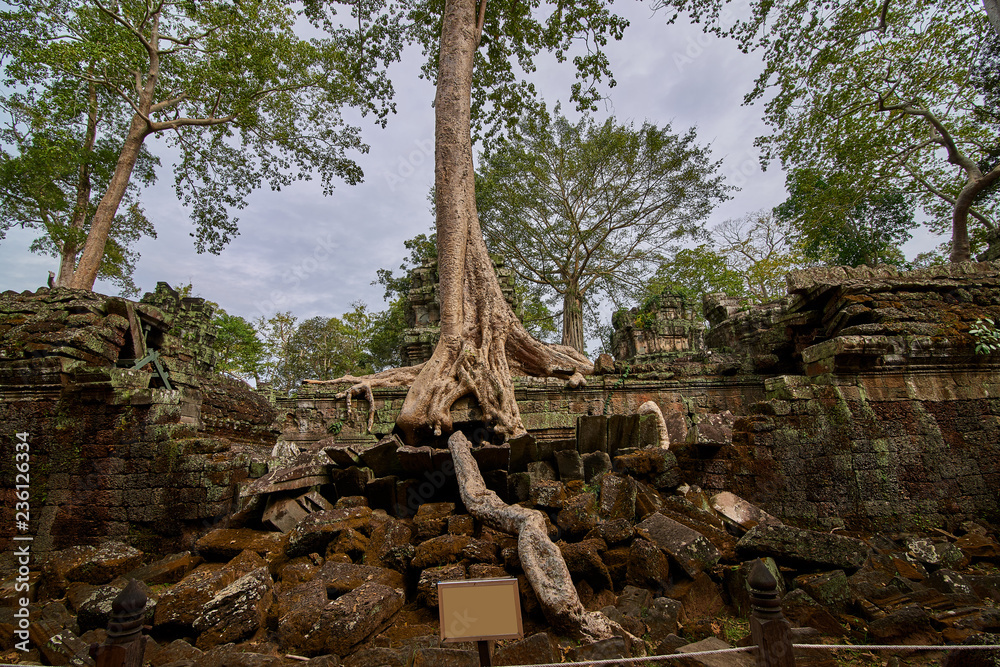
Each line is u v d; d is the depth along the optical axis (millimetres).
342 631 3395
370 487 5465
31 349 6559
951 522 5906
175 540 5746
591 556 4027
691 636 3650
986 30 14062
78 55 14375
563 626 3518
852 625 3727
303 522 4855
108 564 4801
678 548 4160
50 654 3525
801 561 4168
